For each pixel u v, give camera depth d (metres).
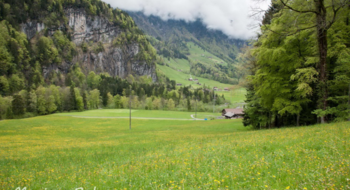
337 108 20.78
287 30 21.92
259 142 12.61
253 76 28.48
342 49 19.75
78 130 56.16
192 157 10.64
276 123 35.25
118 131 54.97
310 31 21.64
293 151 9.20
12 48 193.12
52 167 13.23
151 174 8.30
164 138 27.94
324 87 20.30
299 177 6.35
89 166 12.27
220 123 61.91
